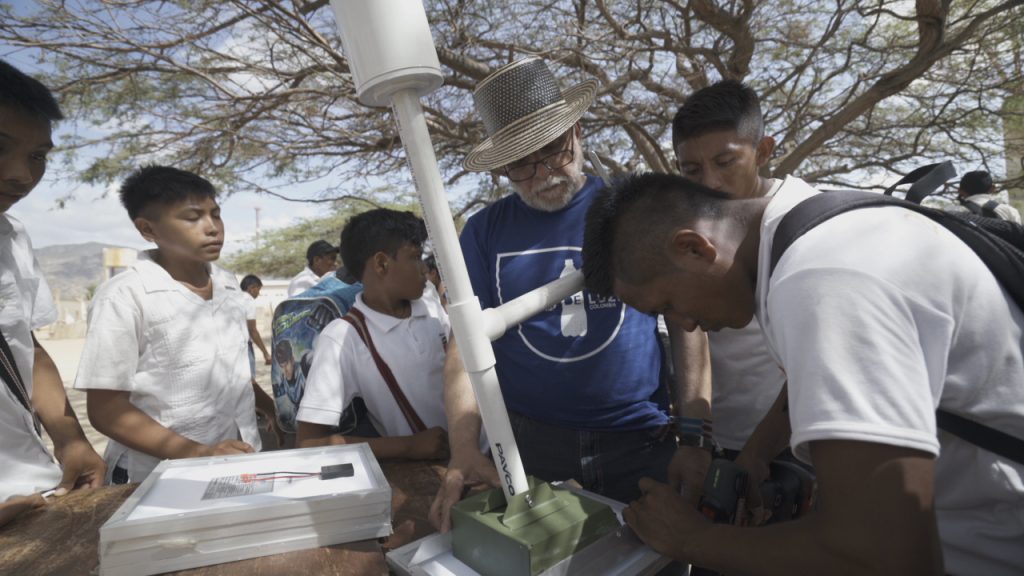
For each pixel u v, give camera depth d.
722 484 0.94
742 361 1.71
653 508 0.87
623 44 3.89
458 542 0.88
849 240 0.68
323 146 4.88
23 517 1.07
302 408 1.47
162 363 1.62
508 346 1.49
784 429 1.20
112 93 4.36
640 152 5.09
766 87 4.88
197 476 1.01
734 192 1.64
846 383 0.61
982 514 0.79
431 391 1.63
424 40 0.74
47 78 4.09
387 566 0.89
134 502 0.88
